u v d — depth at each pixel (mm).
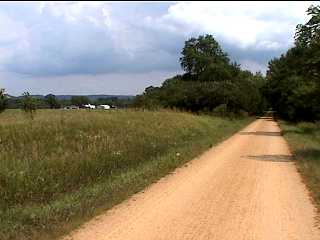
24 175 11812
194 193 13094
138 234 8867
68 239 8500
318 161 20062
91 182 13312
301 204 11805
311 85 31891
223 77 114812
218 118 58250
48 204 10578
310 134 40594
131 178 14422
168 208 11141
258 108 96812
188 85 76562
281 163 20266
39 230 8727
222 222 9867
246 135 39312
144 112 35906
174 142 24906
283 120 76125
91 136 19312
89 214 10125
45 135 18031
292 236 8867
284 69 79500
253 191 13516
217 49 123562
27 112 30969
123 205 11398
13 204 10414
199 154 23156
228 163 19891
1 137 16656
